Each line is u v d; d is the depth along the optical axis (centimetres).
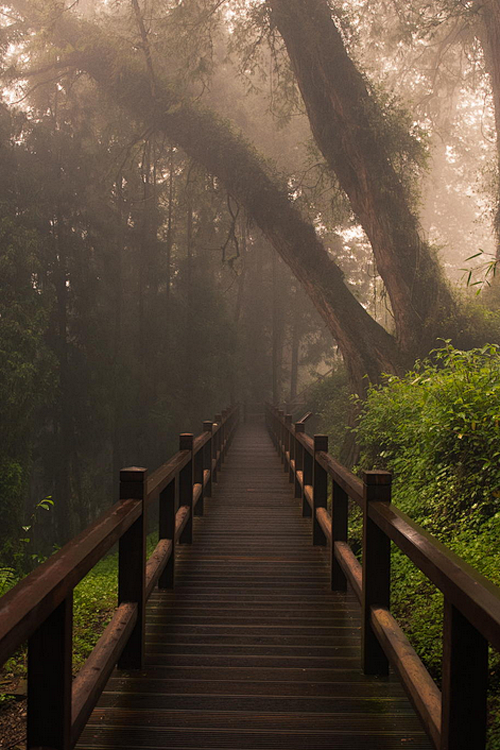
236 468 1370
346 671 348
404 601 508
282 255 1644
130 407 2416
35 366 1764
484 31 1661
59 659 193
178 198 2561
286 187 1650
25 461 1775
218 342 2747
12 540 1625
